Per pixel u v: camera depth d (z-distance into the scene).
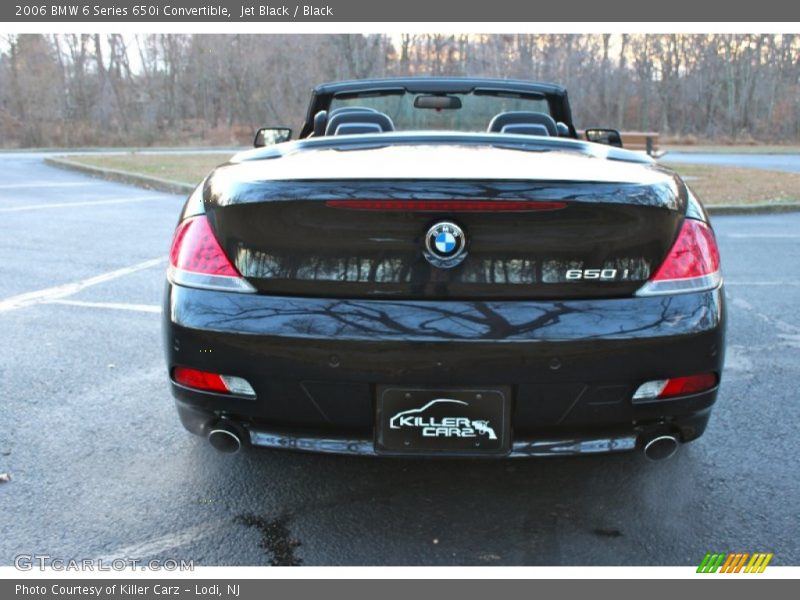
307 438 2.14
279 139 4.46
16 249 6.81
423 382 2.03
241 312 2.07
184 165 17.59
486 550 2.22
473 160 2.35
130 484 2.59
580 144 2.81
